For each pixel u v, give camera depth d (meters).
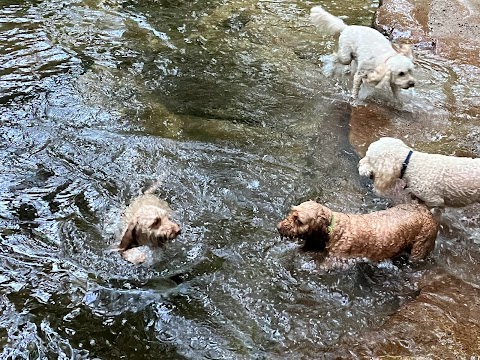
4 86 4.15
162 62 4.64
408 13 5.43
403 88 3.99
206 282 2.77
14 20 5.17
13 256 2.85
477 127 3.90
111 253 2.88
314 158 3.59
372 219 2.85
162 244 2.84
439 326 2.52
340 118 4.00
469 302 2.66
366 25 5.43
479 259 2.92
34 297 2.66
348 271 2.80
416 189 3.05
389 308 2.66
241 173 3.44
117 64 4.56
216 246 2.95
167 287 2.74
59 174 3.38
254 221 3.10
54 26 5.09
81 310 2.62
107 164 3.47
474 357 2.36
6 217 3.07
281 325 2.57
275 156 3.60
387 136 3.81
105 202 3.19
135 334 2.53
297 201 3.23
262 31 5.24
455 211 3.12
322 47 4.95
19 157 3.50
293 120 3.98
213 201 3.22
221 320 2.60
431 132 3.85
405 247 2.84
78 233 2.98
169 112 4.02
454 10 5.50
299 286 2.75
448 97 4.24
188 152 3.61
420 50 4.82
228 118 3.98
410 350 2.41
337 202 3.23
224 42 5.00
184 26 5.31
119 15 5.46
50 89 4.16
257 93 4.28
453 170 3.00
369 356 2.40
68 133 3.73
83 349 2.46
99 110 3.98
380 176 3.10
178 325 2.57
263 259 2.88
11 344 2.46
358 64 4.15
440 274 2.83
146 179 3.37
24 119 3.84
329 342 2.49
